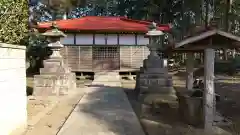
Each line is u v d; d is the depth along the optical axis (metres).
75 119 6.73
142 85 10.37
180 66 24.45
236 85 13.88
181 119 6.98
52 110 7.98
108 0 37.00
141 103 9.39
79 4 31.08
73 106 8.58
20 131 5.59
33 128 6.04
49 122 6.56
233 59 22.50
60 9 28.58
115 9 35.91
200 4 22.75
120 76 18.16
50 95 10.71
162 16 27.53
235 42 5.99
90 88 12.91
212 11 23.59
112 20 21.39
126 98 10.00
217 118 6.59
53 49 11.47
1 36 6.34
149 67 10.64
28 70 20.83
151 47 10.98
